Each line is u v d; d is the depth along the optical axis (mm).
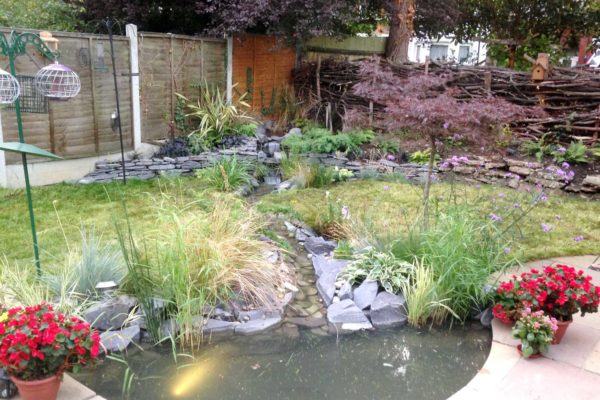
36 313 2539
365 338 3391
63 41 5836
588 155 6742
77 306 3141
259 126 8516
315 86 9312
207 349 3209
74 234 4566
